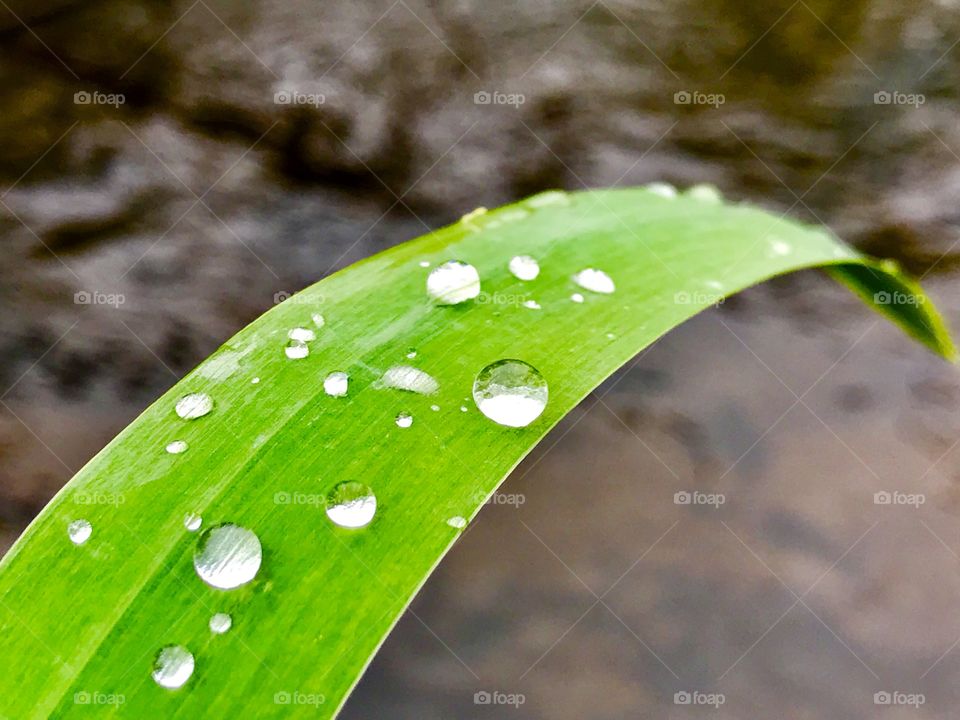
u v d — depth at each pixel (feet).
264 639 0.39
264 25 0.61
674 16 0.66
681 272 0.45
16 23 0.56
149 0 0.59
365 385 0.42
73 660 0.39
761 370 0.51
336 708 0.39
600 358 0.43
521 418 0.42
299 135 0.58
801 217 0.57
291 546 0.40
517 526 0.48
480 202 0.58
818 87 0.64
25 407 0.48
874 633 0.47
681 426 0.50
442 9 0.64
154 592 0.39
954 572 0.47
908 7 0.64
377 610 0.39
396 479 0.41
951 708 0.45
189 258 0.52
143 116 0.57
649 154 0.61
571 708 0.45
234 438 0.41
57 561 0.40
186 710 0.39
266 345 0.42
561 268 0.44
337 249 0.54
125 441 0.41
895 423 0.50
